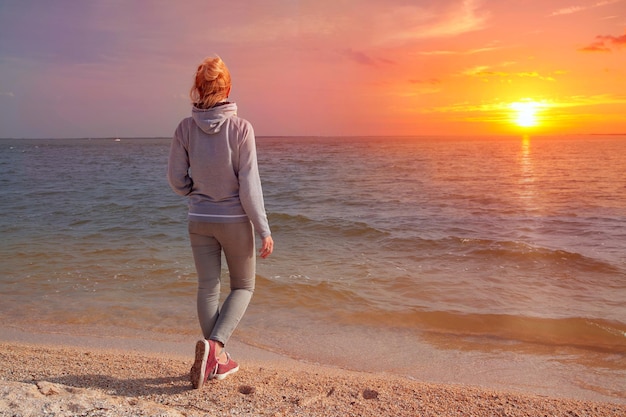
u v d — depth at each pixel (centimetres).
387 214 1367
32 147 11775
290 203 1650
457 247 892
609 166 3669
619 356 439
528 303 584
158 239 988
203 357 298
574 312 549
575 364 423
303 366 412
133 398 284
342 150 8606
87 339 474
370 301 593
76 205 1529
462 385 377
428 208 1497
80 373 338
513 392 361
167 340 475
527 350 454
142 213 1364
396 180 2533
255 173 286
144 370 351
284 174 2994
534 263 774
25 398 263
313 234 1034
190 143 287
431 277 701
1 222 1204
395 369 412
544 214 1354
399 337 487
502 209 1462
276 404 291
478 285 660
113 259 805
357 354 445
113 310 562
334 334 495
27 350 421
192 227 296
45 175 2931
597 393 367
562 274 712
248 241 298
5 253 847
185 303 588
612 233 1056
